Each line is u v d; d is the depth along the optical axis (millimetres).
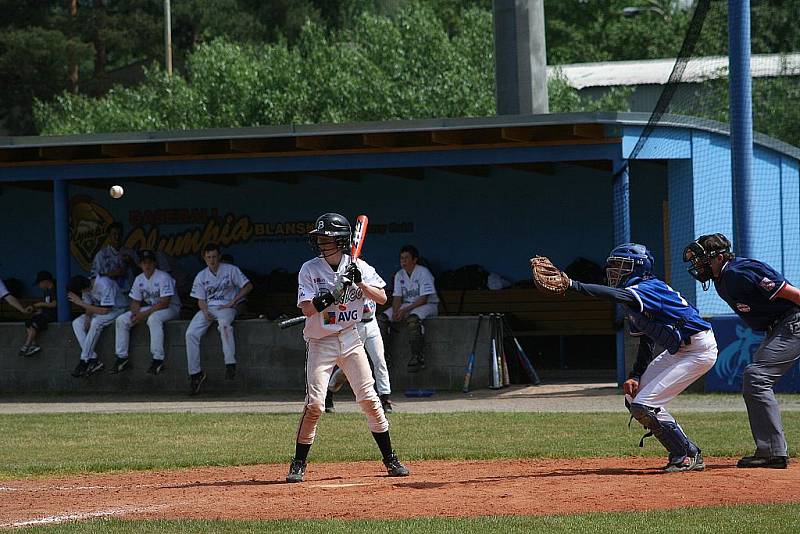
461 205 49906
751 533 14938
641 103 85750
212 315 41625
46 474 23609
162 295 42500
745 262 20672
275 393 41062
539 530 15383
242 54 98062
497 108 49406
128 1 116562
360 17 106125
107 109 97750
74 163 43938
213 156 42500
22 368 43969
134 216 53750
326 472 22656
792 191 42875
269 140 41500
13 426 31938
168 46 103062
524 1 48781
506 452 24594
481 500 18078
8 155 43875
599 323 46719
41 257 54656
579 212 48406
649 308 19594
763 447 20797
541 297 47625
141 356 42875
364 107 90250
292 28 114938
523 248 49125
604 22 132500
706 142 40094
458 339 40500
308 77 92625
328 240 20547
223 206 52750
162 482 21969
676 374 20281
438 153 40500
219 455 25516
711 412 31281
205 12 114125
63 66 109312
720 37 68625
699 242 20984
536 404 35438
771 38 76938
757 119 70688
